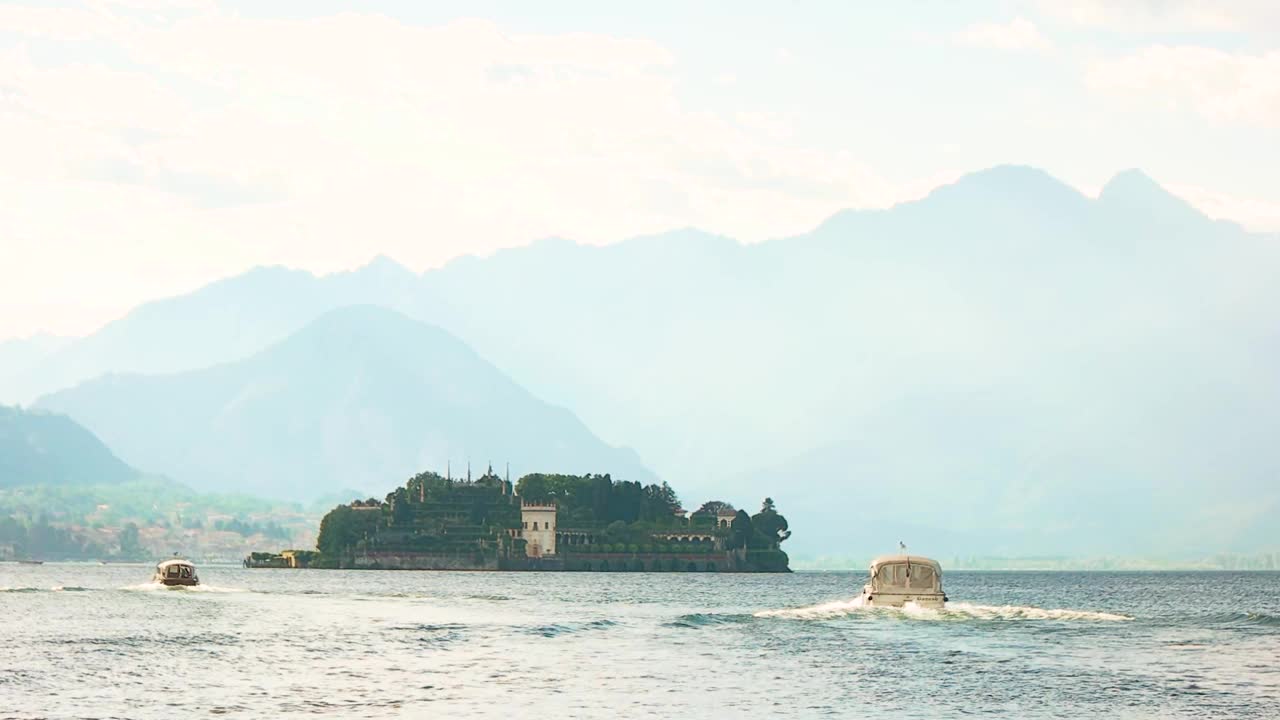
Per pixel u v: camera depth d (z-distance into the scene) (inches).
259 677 7017.7
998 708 5984.3
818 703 6122.1
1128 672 7130.9
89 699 6186.0
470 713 5841.5
